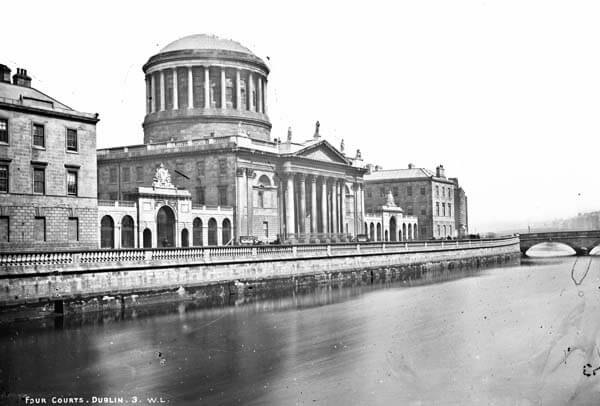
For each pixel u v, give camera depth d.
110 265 46.84
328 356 32.28
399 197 137.50
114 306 46.94
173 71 99.12
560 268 86.75
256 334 38.59
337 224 104.56
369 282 75.00
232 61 100.19
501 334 35.16
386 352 32.66
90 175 57.00
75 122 55.94
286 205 91.50
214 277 55.94
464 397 24.39
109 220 65.06
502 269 90.94
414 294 58.62
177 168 87.31
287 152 92.19
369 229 116.44
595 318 33.69
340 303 52.78
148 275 49.84
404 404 24.03
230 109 100.00
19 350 34.00
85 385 27.42
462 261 101.75
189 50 98.81
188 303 52.44
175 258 52.22
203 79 99.31
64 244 54.44
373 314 45.91
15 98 53.72
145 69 102.69
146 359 32.03
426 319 42.84
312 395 25.62
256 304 52.47
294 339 36.97
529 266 95.19
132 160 89.62
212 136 92.38
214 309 49.31
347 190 108.81
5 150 50.44
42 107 53.75
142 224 67.94
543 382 25.41
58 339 36.97
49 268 43.06
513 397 23.95
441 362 29.81
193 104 99.19
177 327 41.06
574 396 23.61
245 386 27.09
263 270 61.97
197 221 76.94
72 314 44.09
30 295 41.97
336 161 103.56
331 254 72.19
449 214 143.75
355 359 31.44
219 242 80.31
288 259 65.31
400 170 140.75
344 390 26.17
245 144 85.75
